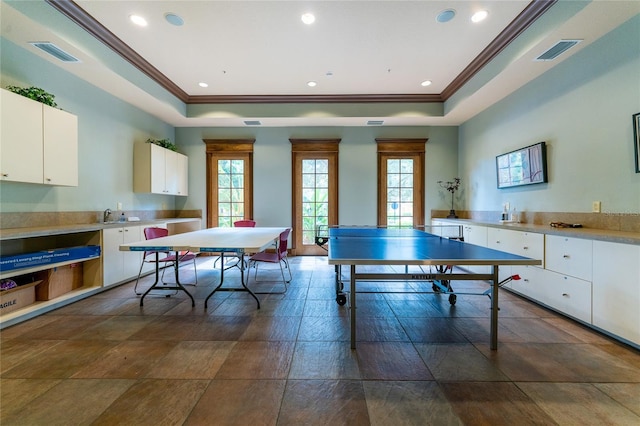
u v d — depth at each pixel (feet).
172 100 16.08
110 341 7.39
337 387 5.53
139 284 12.78
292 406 5.00
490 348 7.03
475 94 13.83
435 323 8.59
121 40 11.26
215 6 9.30
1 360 6.44
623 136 8.50
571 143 10.29
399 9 9.45
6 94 8.52
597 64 9.25
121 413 4.82
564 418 4.72
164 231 12.81
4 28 8.71
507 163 13.73
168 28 10.47
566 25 8.50
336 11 9.55
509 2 9.12
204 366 6.24
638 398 5.20
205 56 12.51
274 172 19.90
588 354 6.74
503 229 11.69
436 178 19.69
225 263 17.58
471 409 4.93
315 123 18.79
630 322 6.89
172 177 17.66
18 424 4.57
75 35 9.77
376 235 11.65
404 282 13.19
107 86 12.86
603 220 9.14
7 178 8.55
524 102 12.75
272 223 19.95
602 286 7.55
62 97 11.23
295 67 13.52
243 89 16.38
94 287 11.02
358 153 19.83
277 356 6.67
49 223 10.81
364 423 4.61
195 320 8.80
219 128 19.84
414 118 17.78
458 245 8.55
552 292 9.23
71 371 6.02
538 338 7.56
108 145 13.70
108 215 13.34
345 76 14.53
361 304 10.28
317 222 20.06
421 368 6.18
